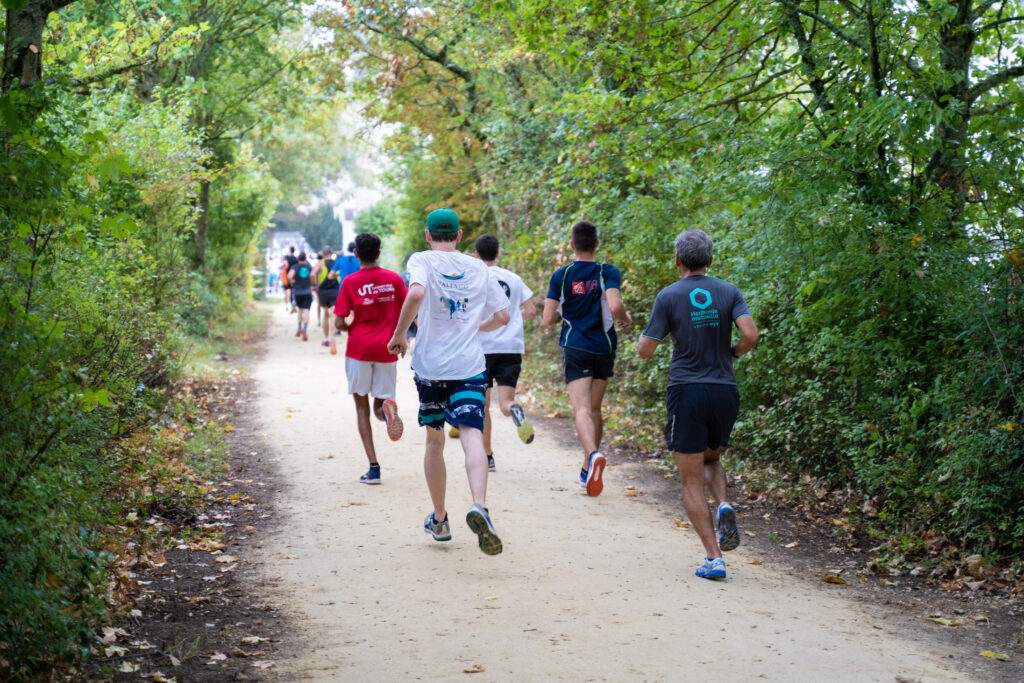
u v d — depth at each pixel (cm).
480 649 412
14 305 378
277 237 8562
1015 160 653
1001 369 580
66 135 449
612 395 1130
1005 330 587
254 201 2425
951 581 528
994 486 551
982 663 411
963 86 723
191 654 401
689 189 955
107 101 1157
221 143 2250
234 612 457
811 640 432
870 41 700
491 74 1581
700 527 523
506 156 1520
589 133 970
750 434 807
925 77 694
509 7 867
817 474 739
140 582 488
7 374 365
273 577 511
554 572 524
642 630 438
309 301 2027
